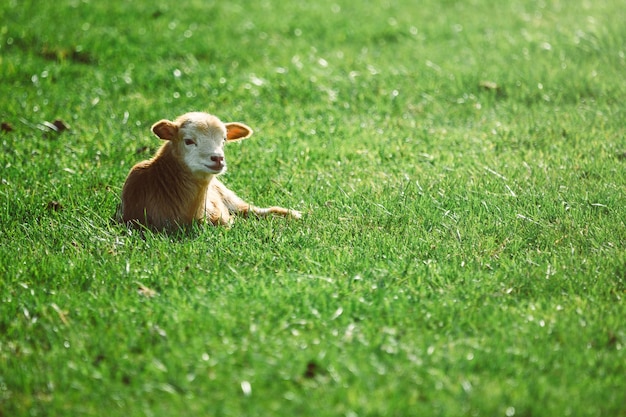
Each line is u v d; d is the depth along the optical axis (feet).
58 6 69.10
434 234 32.17
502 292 27.45
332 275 28.68
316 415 20.92
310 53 60.90
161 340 24.77
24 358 24.21
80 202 35.96
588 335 24.64
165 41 63.26
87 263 29.73
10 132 46.34
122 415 21.63
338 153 42.55
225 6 72.49
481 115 48.62
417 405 21.29
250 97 52.70
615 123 45.29
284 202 36.68
